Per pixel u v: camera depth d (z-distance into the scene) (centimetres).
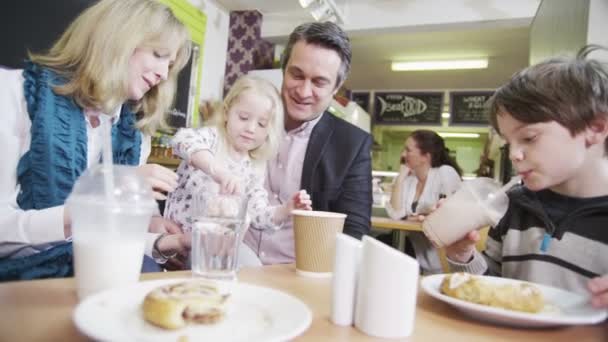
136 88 121
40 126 103
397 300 50
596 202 94
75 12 228
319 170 141
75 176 108
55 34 225
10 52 210
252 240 143
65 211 78
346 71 143
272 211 112
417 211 323
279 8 410
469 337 53
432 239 88
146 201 60
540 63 97
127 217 58
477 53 481
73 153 108
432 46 468
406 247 296
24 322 46
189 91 357
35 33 219
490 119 104
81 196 56
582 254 93
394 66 529
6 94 102
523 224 108
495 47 459
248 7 411
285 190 149
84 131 113
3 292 58
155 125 141
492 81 574
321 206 139
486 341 52
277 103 146
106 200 56
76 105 113
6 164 96
